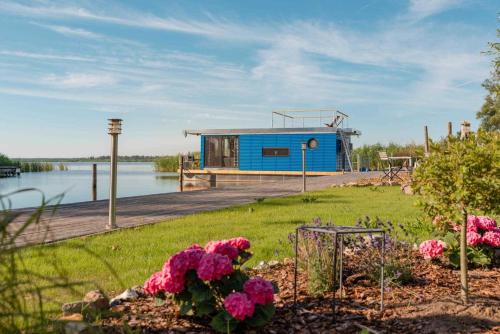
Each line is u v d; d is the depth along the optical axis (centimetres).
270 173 2811
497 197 359
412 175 391
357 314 336
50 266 492
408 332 301
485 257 473
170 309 338
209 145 2989
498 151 353
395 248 475
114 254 575
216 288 312
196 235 712
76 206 1209
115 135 818
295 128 2780
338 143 2900
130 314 325
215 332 298
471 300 364
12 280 198
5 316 198
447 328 307
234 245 356
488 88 2934
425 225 696
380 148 3656
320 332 304
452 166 364
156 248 612
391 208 1034
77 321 252
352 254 503
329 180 2242
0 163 4850
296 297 374
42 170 5816
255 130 2853
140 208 1163
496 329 305
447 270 465
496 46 1231
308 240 442
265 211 1021
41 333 210
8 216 196
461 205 362
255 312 302
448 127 1499
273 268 472
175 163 5009
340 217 879
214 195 1570
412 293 382
